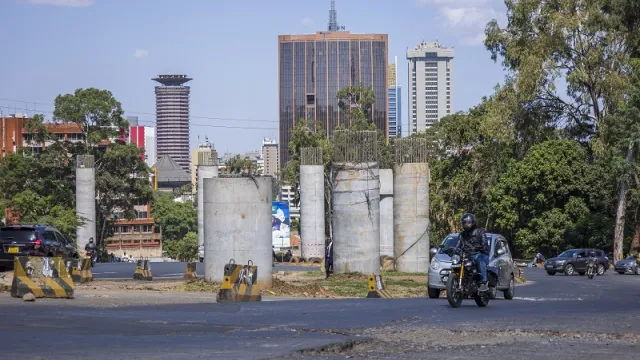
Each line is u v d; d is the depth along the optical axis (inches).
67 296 838.5
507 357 454.3
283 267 2108.8
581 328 579.5
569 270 2193.7
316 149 2486.5
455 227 3331.7
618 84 2669.8
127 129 3619.6
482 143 3245.6
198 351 460.1
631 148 2518.5
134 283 1206.3
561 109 2945.4
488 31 2898.6
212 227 1128.2
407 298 1013.8
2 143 5275.6
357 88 4143.7
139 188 3587.6
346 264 1521.9
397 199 1754.4
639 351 476.1
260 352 457.7
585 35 2763.3
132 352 454.0
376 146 1541.6
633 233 2965.1
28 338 510.3
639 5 2716.5
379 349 485.1
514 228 2972.4
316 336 533.0
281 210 3100.4
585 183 2829.7
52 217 2955.2
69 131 5290.4
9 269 1366.9
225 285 855.1
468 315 684.7
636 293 1211.2
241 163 3937.0
